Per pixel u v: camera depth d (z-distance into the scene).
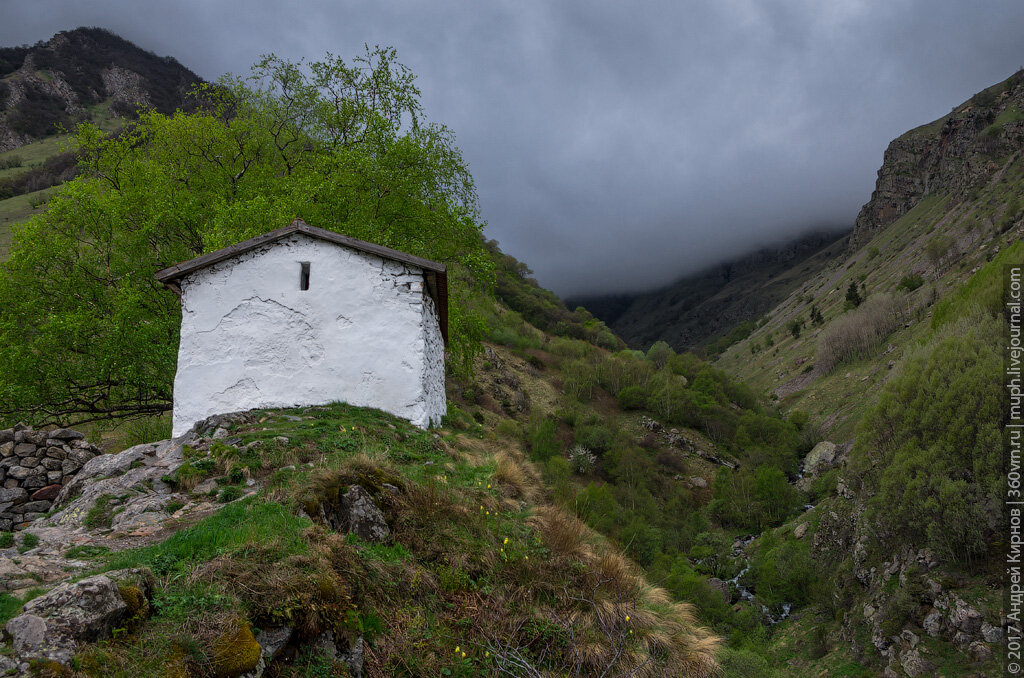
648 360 98.81
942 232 127.44
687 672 8.42
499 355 76.62
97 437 20.44
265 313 13.64
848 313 101.75
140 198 20.89
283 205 19.12
